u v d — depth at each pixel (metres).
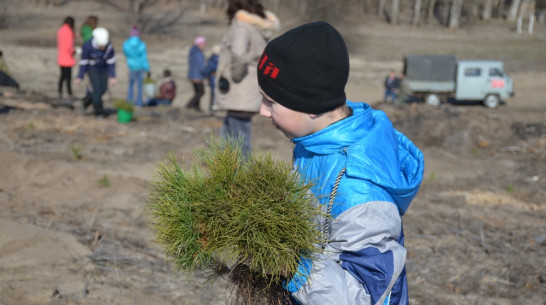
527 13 60.09
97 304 3.40
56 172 6.12
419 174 1.60
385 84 21.08
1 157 6.34
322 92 1.52
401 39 47.28
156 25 46.47
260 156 1.52
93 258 4.07
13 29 40.16
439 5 63.06
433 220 5.91
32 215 4.87
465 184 7.68
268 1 32.03
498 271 4.70
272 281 1.50
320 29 1.54
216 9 57.25
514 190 7.49
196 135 9.12
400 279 1.52
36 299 3.39
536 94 25.30
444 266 4.73
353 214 1.43
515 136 11.73
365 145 1.53
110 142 8.32
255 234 1.39
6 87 12.73
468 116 12.56
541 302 4.18
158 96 13.85
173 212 1.46
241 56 5.07
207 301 3.58
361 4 54.78
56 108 10.68
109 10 52.56
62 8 51.41
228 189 1.45
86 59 9.93
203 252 1.44
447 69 20.97
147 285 3.72
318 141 1.55
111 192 5.75
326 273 1.41
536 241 5.45
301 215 1.43
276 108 1.57
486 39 50.91
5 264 3.79
